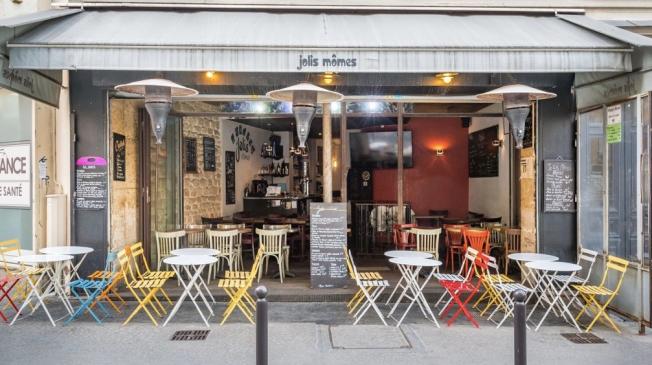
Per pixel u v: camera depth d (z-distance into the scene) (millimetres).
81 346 4824
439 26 6172
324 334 5184
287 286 7070
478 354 4621
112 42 5148
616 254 6023
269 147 13562
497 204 10375
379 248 9625
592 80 6238
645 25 6773
